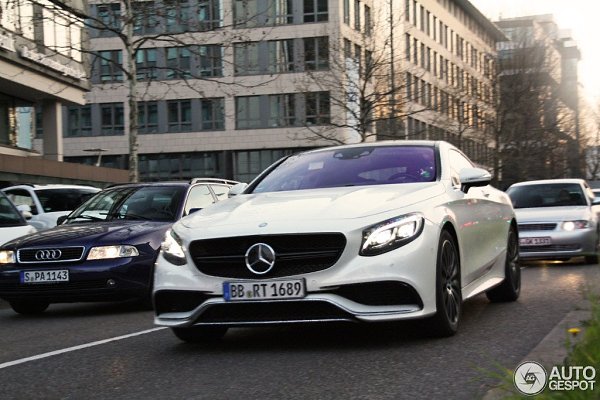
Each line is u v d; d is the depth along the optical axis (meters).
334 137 36.69
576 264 14.34
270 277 5.31
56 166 31.91
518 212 14.27
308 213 5.49
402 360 5.10
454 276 6.00
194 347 6.05
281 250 5.34
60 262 8.38
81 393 4.65
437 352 5.31
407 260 5.26
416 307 5.32
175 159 59.22
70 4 30.50
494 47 53.56
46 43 32.16
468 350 5.34
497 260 7.58
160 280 5.68
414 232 5.38
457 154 7.44
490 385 4.30
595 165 61.12
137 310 9.02
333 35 32.69
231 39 22.39
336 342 5.88
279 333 6.48
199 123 58.44
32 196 14.61
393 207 5.52
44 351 6.25
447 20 72.06
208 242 5.50
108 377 5.05
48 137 35.91
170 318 5.65
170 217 9.42
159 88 56.78
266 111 56.78
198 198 10.00
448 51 72.00
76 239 8.51
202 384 4.71
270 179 6.99
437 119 43.94
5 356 6.10
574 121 51.78
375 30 31.06
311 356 5.39
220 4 26.72
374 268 5.21
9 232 10.53
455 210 6.17
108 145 60.12
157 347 6.13
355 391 4.35
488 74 43.25
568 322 6.13
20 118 34.97
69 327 7.78
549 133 43.75
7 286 8.46
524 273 12.16
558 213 13.86
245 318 5.41
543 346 5.16
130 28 20.59
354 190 6.05
